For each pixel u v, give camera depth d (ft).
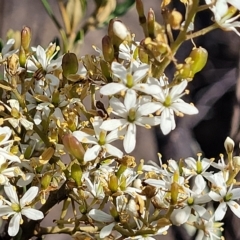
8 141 0.86
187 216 0.85
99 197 0.88
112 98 0.85
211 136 1.89
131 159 0.86
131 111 0.84
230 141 0.89
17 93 0.89
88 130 0.86
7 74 0.91
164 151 1.78
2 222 1.03
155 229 0.85
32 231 0.90
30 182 0.89
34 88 0.91
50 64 0.91
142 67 0.83
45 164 0.88
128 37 0.85
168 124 0.83
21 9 2.19
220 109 1.92
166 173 0.89
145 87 0.83
